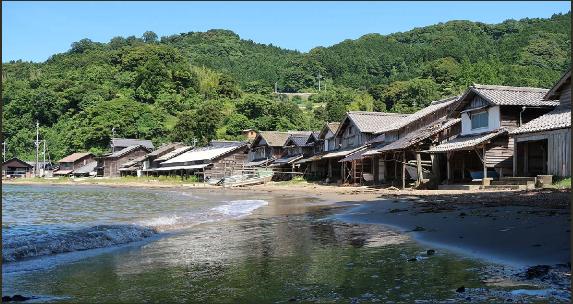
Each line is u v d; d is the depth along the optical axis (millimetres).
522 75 96500
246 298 6230
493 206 14914
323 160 47750
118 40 162875
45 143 96688
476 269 7250
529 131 22438
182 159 67875
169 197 33094
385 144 37438
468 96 28188
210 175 60469
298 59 165375
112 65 131125
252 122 92562
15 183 72875
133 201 28656
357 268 7719
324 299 6016
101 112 102062
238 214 18672
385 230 12391
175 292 6668
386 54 151625
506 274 6844
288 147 55750
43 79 121500
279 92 145750
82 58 136750
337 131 45469
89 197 33906
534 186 21094
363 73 148625
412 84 95688
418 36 170125
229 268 8211
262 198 29438
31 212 20797
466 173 29562
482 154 25844
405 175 32594
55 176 90500
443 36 153625
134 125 101062
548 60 110375
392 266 7758
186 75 119875
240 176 54062
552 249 8094
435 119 34938
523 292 5875
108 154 88938
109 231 12609
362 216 16156
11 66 139000
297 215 17750
